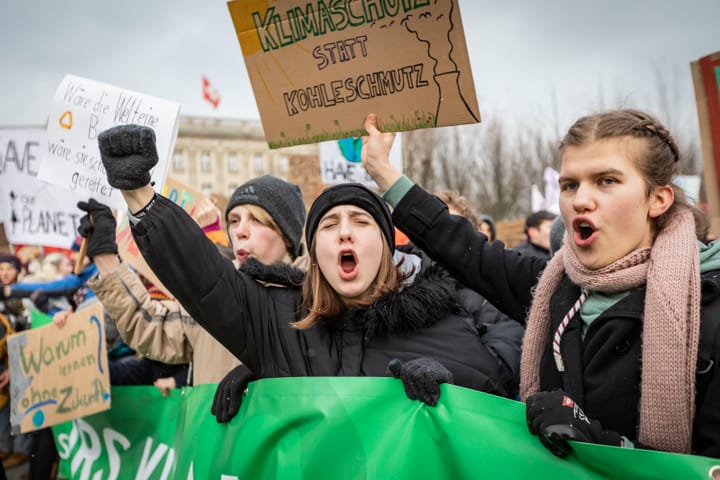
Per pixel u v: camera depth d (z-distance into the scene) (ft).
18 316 17.11
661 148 5.91
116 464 12.14
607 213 5.82
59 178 10.06
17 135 14.25
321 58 7.93
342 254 7.23
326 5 7.76
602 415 5.89
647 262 5.84
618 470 5.38
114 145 6.56
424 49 7.39
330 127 8.09
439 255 7.70
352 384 6.80
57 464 14.51
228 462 7.32
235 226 10.19
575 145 5.98
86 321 12.12
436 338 7.22
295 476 6.85
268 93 8.32
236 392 7.48
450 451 6.33
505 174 111.65
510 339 9.94
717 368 5.32
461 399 6.37
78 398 12.15
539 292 6.68
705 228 6.34
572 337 6.19
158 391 11.64
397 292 7.33
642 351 5.63
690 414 5.39
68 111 10.04
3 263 18.28
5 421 15.98
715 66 9.99
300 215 10.52
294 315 7.45
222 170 136.36
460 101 7.35
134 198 6.68
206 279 6.83
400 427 6.56
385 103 7.75
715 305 5.48
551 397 5.69
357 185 7.49
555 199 40.14
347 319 7.38
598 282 5.89
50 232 13.89
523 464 5.98
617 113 6.07
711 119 10.04
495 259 7.54
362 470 6.61
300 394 6.95
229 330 7.10
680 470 5.16
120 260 10.85
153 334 10.23
